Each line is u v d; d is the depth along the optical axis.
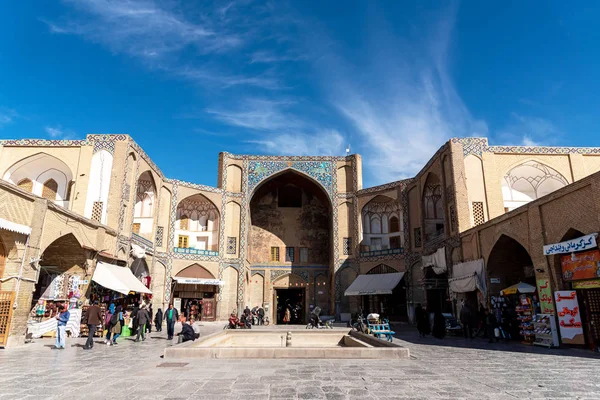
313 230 27.77
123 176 17.02
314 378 5.50
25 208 10.46
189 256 23.20
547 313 10.52
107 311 13.67
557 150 17.14
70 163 17.25
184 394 4.63
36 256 10.63
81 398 4.48
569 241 9.73
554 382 5.36
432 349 9.73
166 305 21.80
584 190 9.41
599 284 9.05
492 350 9.44
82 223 13.48
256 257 26.98
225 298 23.91
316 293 26.70
